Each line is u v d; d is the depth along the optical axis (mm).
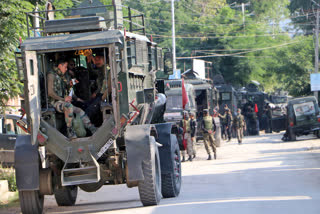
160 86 41969
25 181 28516
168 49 41031
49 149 28453
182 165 62188
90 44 28031
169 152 34531
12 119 56844
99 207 33781
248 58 193000
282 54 192875
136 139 29312
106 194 42094
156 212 27625
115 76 27906
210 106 96625
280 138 108438
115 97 27984
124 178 31375
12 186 43656
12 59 43312
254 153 73375
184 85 80562
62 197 35375
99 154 28234
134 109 30609
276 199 30703
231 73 196250
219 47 197125
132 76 31219
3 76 43031
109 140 28141
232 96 125625
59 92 29688
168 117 76375
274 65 194125
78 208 34156
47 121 28688
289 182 40000
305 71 183500
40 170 29344
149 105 34719
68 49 28234
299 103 96250
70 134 28562
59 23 29922
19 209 35344
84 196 41844
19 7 44188
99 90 30797
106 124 28172
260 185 39125
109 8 80750
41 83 29484
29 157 28609
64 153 28281
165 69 41188
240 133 96125
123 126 28328
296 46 193250
